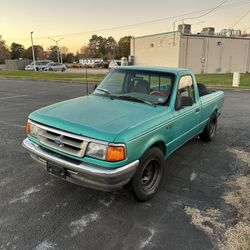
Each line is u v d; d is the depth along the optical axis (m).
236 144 6.36
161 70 4.58
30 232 3.10
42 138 3.57
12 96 13.82
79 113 3.67
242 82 22.73
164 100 4.21
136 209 3.61
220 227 3.28
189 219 3.42
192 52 38.75
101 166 3.11
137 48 45.19
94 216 3.43
